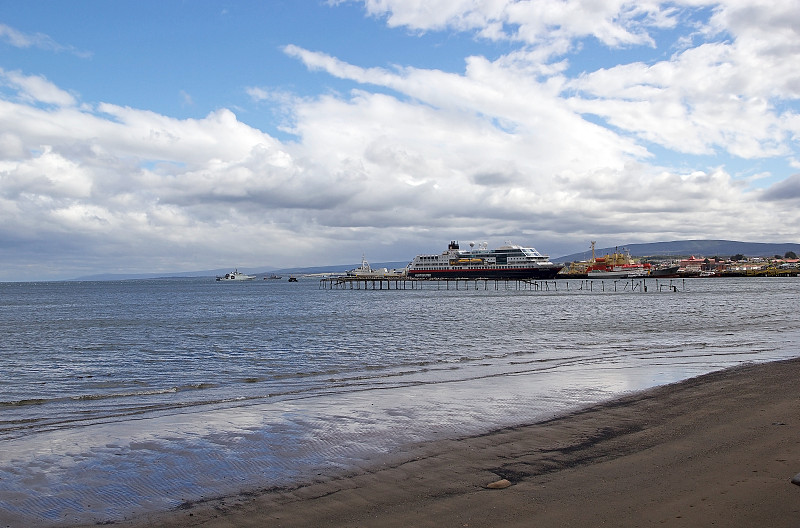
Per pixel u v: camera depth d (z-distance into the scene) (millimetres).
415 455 11125
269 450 11805
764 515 7375
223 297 124688
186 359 29641
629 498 8258
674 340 34125
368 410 15477
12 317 67688
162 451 11859
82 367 27422
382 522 7855
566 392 17516
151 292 168250
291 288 193125
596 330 42312
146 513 8625
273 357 29875
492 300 92625
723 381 18125
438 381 20703
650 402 15492
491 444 11734
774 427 11836
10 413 16812
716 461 9758
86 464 11047
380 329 45500
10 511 8797
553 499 8383
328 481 9766
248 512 8500
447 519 7832
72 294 157750
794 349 27953
